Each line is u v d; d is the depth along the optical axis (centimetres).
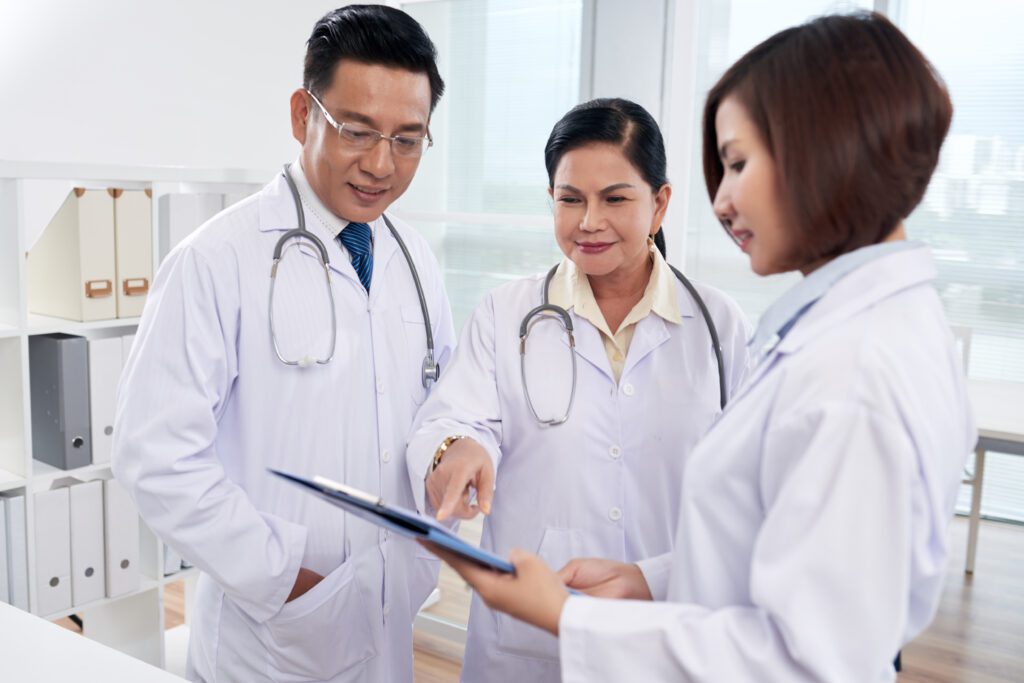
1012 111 341
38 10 289
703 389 133
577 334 137
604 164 122
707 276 245
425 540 77
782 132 71
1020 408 299
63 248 220
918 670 262
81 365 219
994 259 353
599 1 245
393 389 142
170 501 122
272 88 361
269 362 132
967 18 344
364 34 122
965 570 335
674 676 72
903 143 69
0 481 206
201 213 237
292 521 132
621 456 134
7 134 286
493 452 131
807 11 225
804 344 73
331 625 132
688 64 232
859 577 65
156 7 319
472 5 263
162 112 325
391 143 126
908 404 66
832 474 66
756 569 68
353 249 140
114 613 252
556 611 76
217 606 138
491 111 264
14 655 114
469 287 273
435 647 270
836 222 72
